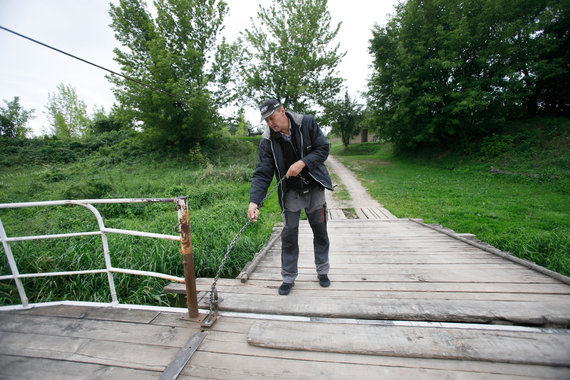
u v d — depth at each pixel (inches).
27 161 696.4
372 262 120.3
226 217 222.2
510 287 89.5
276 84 728.3
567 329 64.4
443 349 55.8
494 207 288.0
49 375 53.9
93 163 673.0
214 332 66.0
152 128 663.8
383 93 734.5
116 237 152.2
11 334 67.1
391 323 67.9
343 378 50.6
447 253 132.3
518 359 52.5
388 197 370.6
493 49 546.3
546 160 468.4
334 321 69.6
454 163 619.8
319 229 89.2
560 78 561.9
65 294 110.3
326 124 798.5
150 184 413.4
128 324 70.2
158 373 53.7
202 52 695.7
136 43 664.4
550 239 161.6
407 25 655.1
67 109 1119.6
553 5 523.5
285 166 85.6
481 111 596.4
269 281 100.6
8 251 75.6
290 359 56.1
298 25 705.6
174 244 146.6
